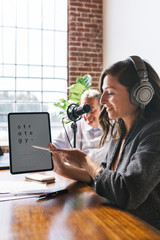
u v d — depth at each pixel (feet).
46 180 4.39
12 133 4.32
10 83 15.05
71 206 3.28
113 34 14.28
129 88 3.80
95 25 15.71
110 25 14.66
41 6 15.39
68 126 8.52
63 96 15.67
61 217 2.91
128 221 2.80
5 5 14.90
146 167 3.24
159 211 3.53
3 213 3.04
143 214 3.55
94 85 15.70
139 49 11.52
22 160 4.31
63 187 4.14
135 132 3.89
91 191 3.94
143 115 3.93
